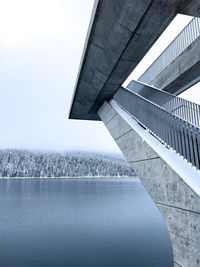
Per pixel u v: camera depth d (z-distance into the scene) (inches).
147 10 193.3
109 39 248.5
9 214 1503.4
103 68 305.6
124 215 1485.0
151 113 252.4
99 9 211.3
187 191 147.7
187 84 443.8
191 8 187.8
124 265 635.5
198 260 132.0
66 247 807.7
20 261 663.1
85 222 1268.5
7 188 4119.1
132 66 290.4
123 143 294.8
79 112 502.3
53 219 1348.4
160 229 1095.0
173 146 199.0
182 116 286.0
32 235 982.4
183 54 396.5
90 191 3641.7
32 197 2632.9
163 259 690.2
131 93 326.0
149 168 211.6
